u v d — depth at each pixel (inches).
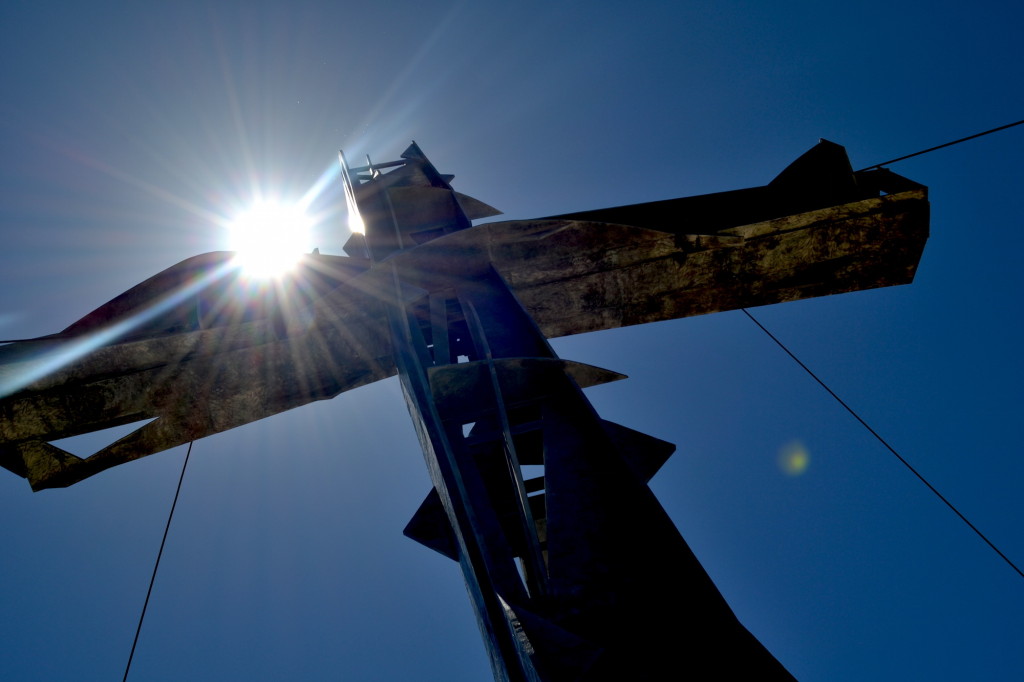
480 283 157.6
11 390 142.8
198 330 152.8
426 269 159.3
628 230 157.6
